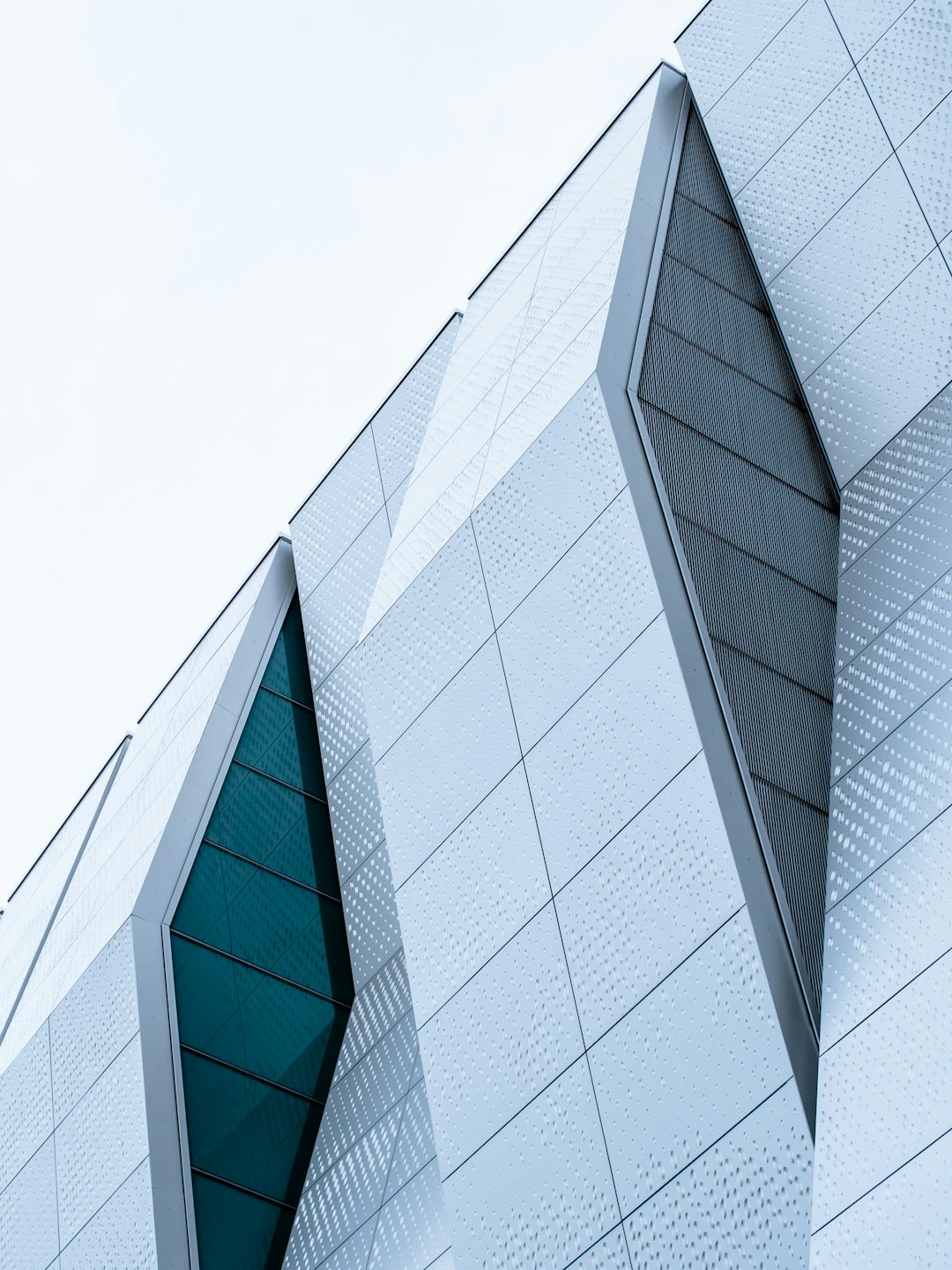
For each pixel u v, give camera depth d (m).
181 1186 10.81
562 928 8.00
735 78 11.28
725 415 9.46
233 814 12.95
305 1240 10.77
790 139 10.69
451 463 10.71
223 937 12.20
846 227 10.12
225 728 13.39
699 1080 7.00
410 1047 11.18
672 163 10.88
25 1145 12.33
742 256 10.67
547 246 11.77
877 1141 6.23
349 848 13.21
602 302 9.67
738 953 7.02
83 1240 11.27
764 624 8.47
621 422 8.88
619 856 7.80
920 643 8.05
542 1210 7.55
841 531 9.33
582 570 8.69
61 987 12.54
